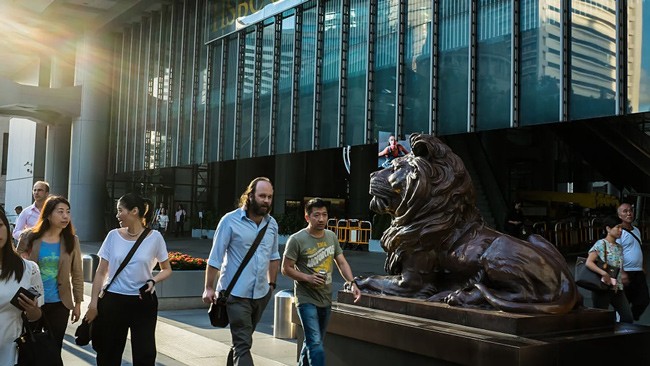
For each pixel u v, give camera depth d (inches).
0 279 159.8
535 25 560.1
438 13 650.2
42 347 165.6
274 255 208.1
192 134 1092.5
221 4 1045.8
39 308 169.2
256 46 950.4
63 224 207.2
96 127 1359.5
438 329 186.5
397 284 225.3
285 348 293.9
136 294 197.2
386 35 719.1
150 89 1238.9
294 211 1305.4
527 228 724.0
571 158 1205.1
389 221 924.6
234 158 983.6
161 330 334.6
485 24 602.5
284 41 898.7
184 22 1135.6
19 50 1560.0
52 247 205.8
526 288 191.3
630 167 901.8
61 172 1505.9
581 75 525.3
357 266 695.1
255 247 196.5
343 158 1379.2
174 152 1145.4
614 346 181.8
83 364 254.8
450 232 212.5
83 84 1364.4
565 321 186.4
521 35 571.5
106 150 1376.7
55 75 1482.5
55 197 209.3
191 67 1117.7
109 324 196.1
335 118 793.6
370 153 1243.2
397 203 224.7
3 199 2287.2
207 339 309.9
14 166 1898.4
